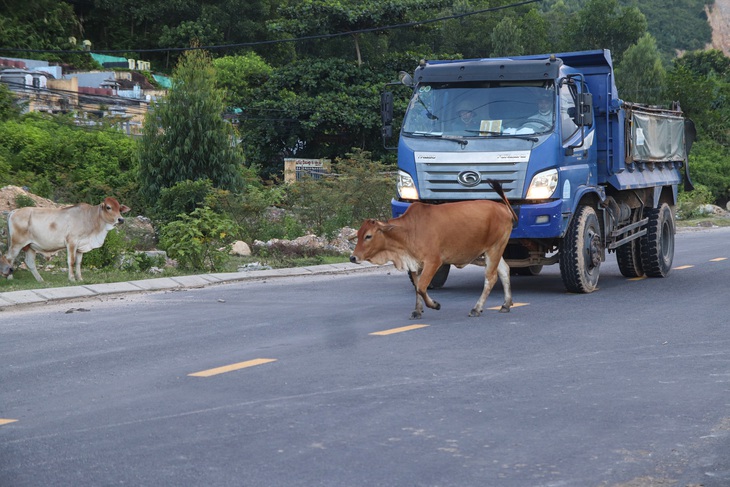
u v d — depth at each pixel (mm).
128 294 13602
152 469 5629
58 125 35188
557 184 12742
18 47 56406
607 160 14422
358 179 25172
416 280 11367
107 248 16203
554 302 12766
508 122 13023
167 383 7875
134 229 22094
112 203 14203
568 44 81688
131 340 9875
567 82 13367
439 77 13508
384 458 5828
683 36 158125
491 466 5684
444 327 10648
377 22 44938
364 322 11008
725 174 53781
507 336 10078
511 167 12695
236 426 6535
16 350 9359
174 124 25672
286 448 6027
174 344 9641
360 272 16906
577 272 13383
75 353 9195
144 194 25812
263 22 68438
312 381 7906
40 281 14188
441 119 13344
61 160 31531
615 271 17500
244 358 8898
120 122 38344
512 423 6629
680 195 42844
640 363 8695
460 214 11094
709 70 87312
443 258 11109
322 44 63219
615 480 5457
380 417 6770
